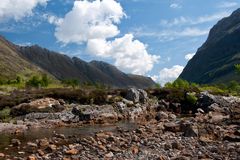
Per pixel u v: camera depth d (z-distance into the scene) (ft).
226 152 83.56
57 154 93.66
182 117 208.85
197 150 88.48
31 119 208.54
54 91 264.93
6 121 203.92
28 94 256.32
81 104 246.06
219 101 253.44
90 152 95.30
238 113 195.72
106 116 213.66
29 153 100.48
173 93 277.03
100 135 127.95
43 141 117.08
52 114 214.48
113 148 97.14
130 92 261.44
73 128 176.65
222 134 111.24
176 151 89.35
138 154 88.28
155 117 213.87
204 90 307.17
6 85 385.91
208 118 176.24
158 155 84.79
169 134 120.98
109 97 255.29
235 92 361.30
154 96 277.85
